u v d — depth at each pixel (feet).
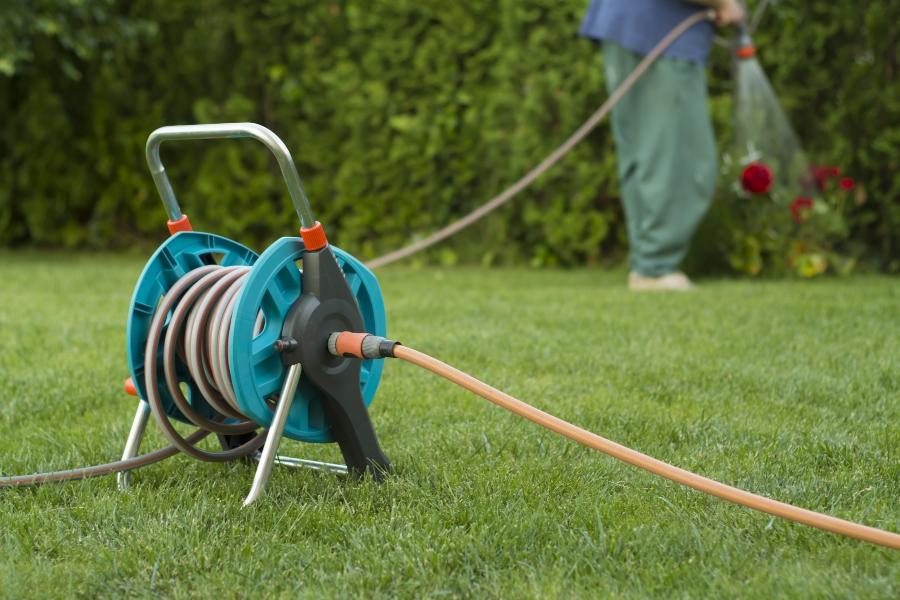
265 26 24.41
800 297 17.30
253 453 10.20
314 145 24.68
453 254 24.47
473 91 23.41
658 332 13.98
